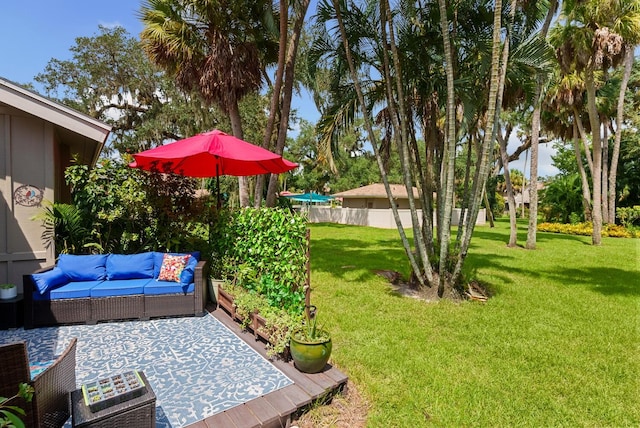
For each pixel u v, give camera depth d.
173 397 3.01
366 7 6.94
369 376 3.62
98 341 4.16
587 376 3.78
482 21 6.46
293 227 4.52
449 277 6.66
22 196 5.52
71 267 5.05
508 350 4.37
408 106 7.64
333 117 7.49
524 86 7.08
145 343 4.13
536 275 8.96
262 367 3.56
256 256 5.15
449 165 6.09
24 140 5.52
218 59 9.09
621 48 12.34
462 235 7.39
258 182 9.28
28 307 4.43
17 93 5.21
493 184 34.41
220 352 3.90
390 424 2.85
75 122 5.55
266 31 10.05
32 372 3.42
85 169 6.39
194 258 5.38
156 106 19.62
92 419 2.01
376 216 23.58
